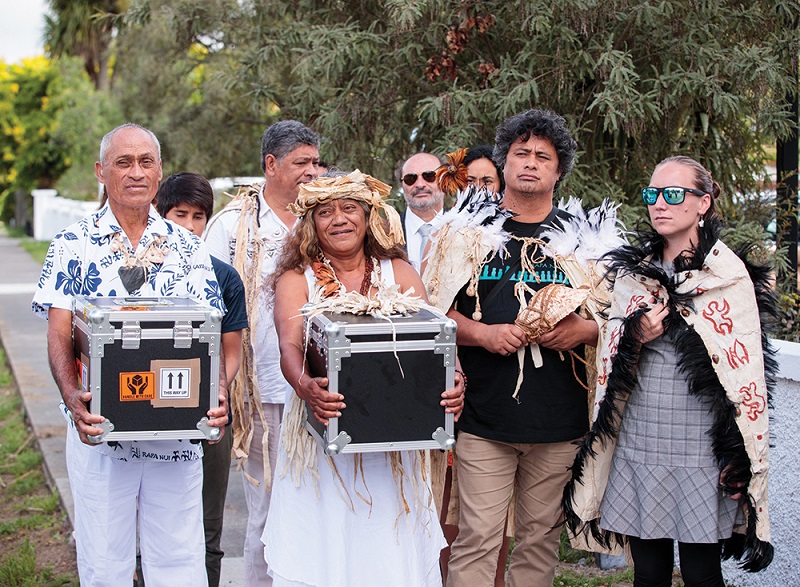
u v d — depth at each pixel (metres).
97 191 29.23
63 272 3.45
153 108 15.25
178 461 3.49
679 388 3.41
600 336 3.78
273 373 4.27
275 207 4.47
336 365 3.12
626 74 5.45
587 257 3.89
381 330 3.14
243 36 9.72
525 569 4.01
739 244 5.44
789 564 4.37
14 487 6.81
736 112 5.75
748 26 5.89
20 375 10.24
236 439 4.27
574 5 5.55
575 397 3.87
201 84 15.19
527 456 3.93
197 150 14.54
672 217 3.45
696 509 3.37
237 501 6.35
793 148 5.95
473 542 3.85
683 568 3.50
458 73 6.48
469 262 3.89
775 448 4.45
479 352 3.87
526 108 6.02
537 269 3.88
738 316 3.37
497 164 4.02
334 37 6.48
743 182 6.42
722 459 3.36
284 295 3.52
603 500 3.61
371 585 3.32
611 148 6.14
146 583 3.56
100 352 3.14
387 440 3.19
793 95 5.91
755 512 3.34
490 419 3.82
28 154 34.78
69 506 6.02
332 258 3.56
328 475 3.33
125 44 15.18
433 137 6.67
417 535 3.43
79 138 29.53
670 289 3.40
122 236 3.51
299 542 3.34
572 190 5.69
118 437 3.19
